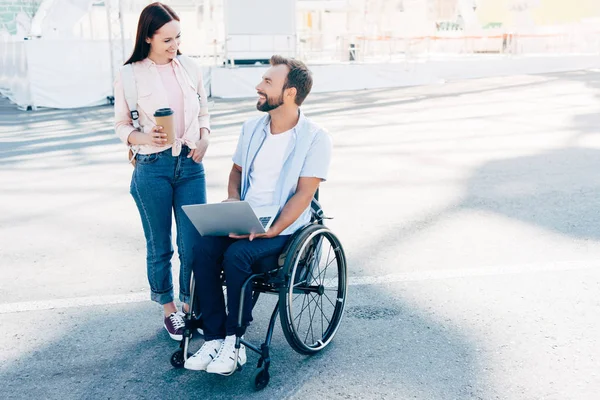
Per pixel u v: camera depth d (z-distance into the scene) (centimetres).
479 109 1161
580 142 821
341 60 2008
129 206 561
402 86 1673
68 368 295
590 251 432
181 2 1967
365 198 579
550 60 2017
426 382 276
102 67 1358
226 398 269
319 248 303
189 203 310
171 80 300
